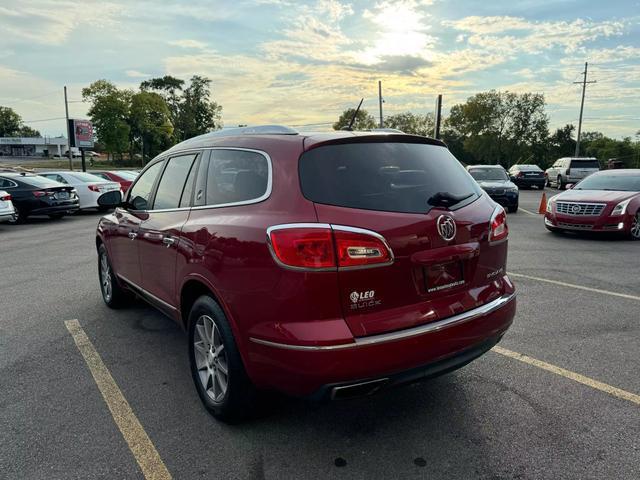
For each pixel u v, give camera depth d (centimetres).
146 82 9512
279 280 245
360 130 314
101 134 7125
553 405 321
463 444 280
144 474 258
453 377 365
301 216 247
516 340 435
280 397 309
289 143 280
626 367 378
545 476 250
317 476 254
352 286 242
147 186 439
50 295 614
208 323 309
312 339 237
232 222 281
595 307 530
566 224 1027
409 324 255
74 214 1797
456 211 283
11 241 1121
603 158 9431
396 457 269
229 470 260
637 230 1001
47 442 288
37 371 386
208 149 347
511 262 777
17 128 13212
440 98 2795
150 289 414
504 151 8406
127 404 332
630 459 262
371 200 258
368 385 247
